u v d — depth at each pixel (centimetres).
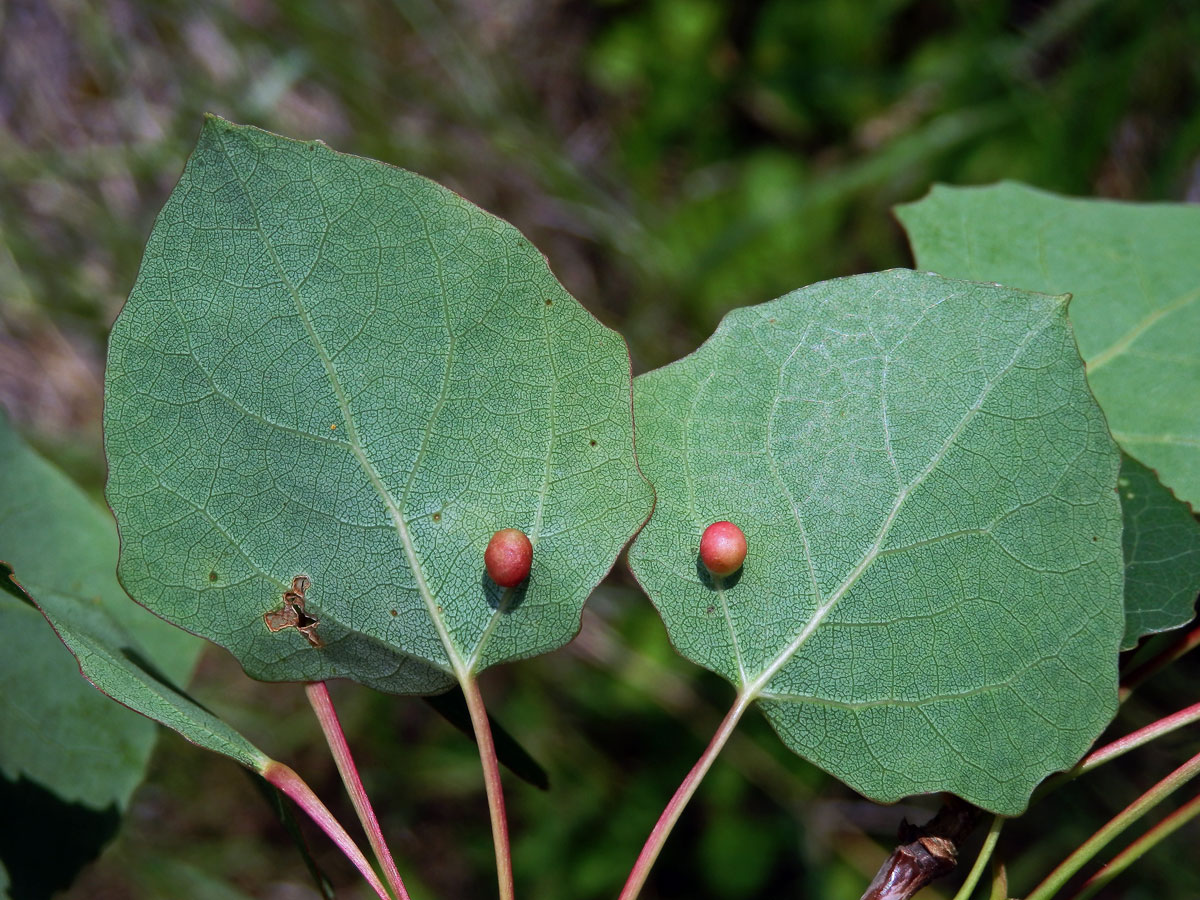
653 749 38
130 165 42
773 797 37
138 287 14
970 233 18
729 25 47
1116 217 18
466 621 14
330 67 41
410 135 42
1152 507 15
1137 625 15
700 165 46
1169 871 31
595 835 38
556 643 14
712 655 14
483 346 14
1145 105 38
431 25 43
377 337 14
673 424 14
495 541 14
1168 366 17
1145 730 14
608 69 48
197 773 39
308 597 14
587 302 44
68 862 17
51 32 44
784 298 14
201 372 14
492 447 14
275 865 39
